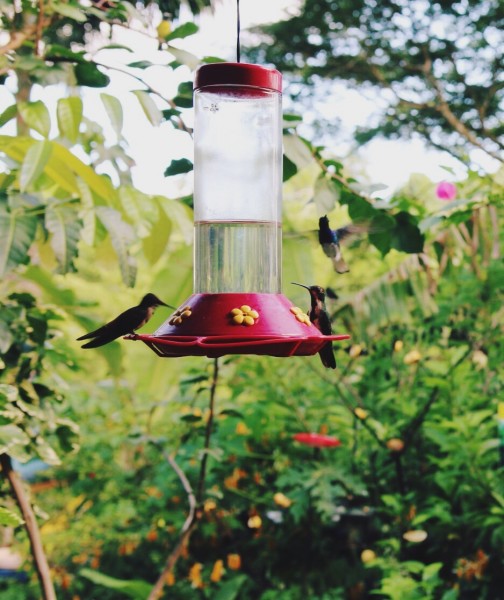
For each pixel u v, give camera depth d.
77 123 1.70
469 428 2.19
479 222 2.15
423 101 8.02
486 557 2.15
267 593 2.37
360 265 3.06
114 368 2.26
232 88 1.54
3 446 1.63
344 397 2.56
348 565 2.41
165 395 2.76
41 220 1.69
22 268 2.00
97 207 1.69
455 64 7.88
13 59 1.76
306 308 2.17
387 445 2.33
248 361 2.55
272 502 2.52
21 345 1.75
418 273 2.33
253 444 2.69
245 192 1.58
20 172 1.63
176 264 2.40
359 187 1.85
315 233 2.18
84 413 2.89
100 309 3.80
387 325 2.56
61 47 1.73
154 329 2.39
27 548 2.73
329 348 1.52
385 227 1.80
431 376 2.54
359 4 7.86
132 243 1.69
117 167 2.00
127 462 2.97
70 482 3.21
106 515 2.87
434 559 2.33
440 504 2.27
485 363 2.32
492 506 2.19
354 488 2.35
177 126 1.79
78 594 2.70
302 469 2.50
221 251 1.57
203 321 1.38
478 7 7.73
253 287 1.57
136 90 1.67
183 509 2.65
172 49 1.73
